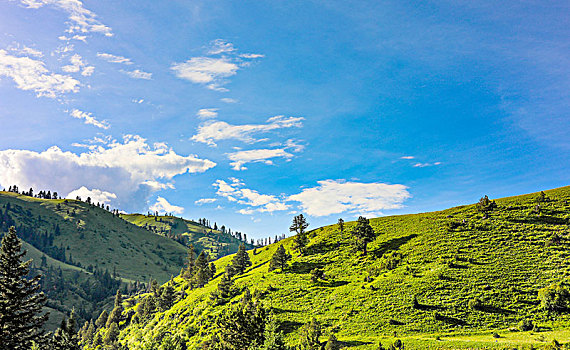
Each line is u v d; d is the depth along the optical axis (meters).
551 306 55.41
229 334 43.66
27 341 38.28
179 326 89.50
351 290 82.00
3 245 38.91
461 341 49.25
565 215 94.25
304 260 117.56
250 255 170.25
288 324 71.81
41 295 40.28
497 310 58.69
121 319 138.50
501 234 91.38
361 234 108.50
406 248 98.44
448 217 118.00
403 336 55.91
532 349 40.97
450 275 74.06
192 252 164.50
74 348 61.25
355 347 53.72
